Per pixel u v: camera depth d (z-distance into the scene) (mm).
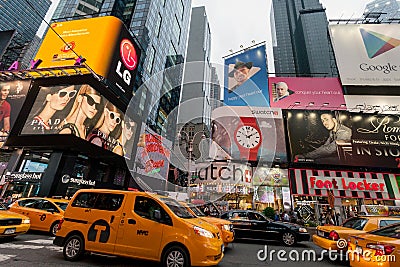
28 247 5699
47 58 18016
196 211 7410
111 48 18516
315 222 13969
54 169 14453
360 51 19062
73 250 4801
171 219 4355
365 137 15539
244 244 8102
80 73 16984
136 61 21781
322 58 65938
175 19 53000
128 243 4383
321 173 15055
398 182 14453
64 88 16281
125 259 5102
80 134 14984
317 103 17797
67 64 17453
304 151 15367
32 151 15953
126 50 20266
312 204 14633
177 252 4090
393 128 15688
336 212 13945
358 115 16266
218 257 4234
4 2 74438
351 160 14898
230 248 7219
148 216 4508
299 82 18797
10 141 15250
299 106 17734
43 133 14938
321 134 15805
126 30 20703
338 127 15922
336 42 19641
